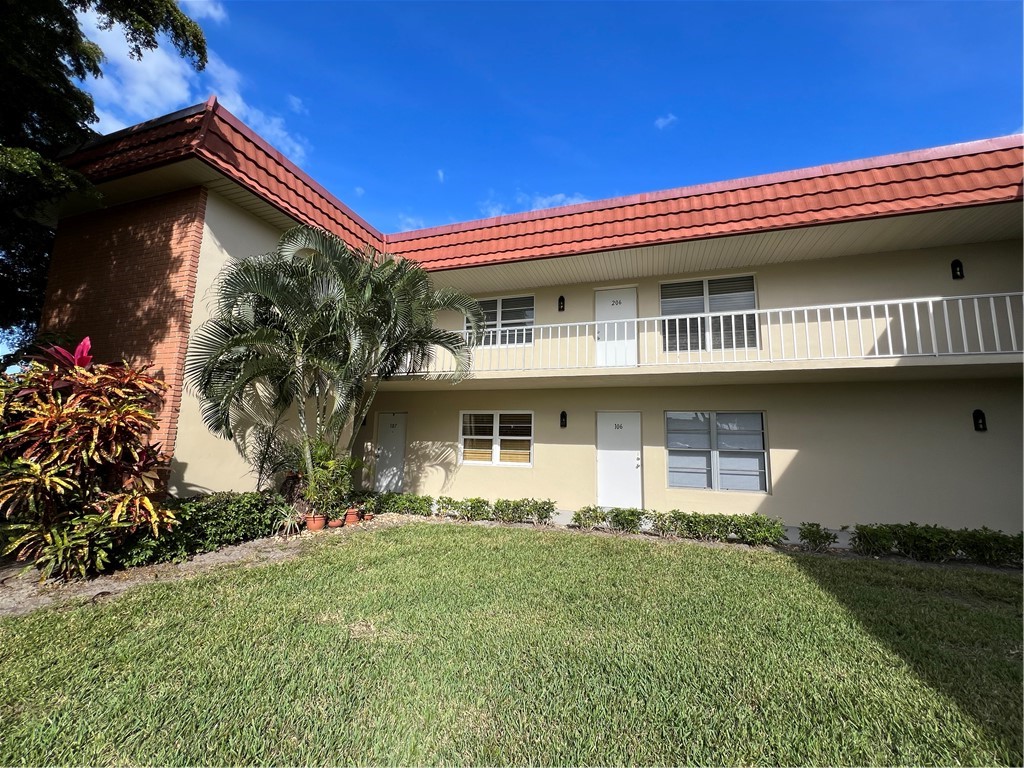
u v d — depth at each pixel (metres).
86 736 2.66
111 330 8.47
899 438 8.90
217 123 7.90
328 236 8.75
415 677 3.32
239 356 8.05
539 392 11.68
